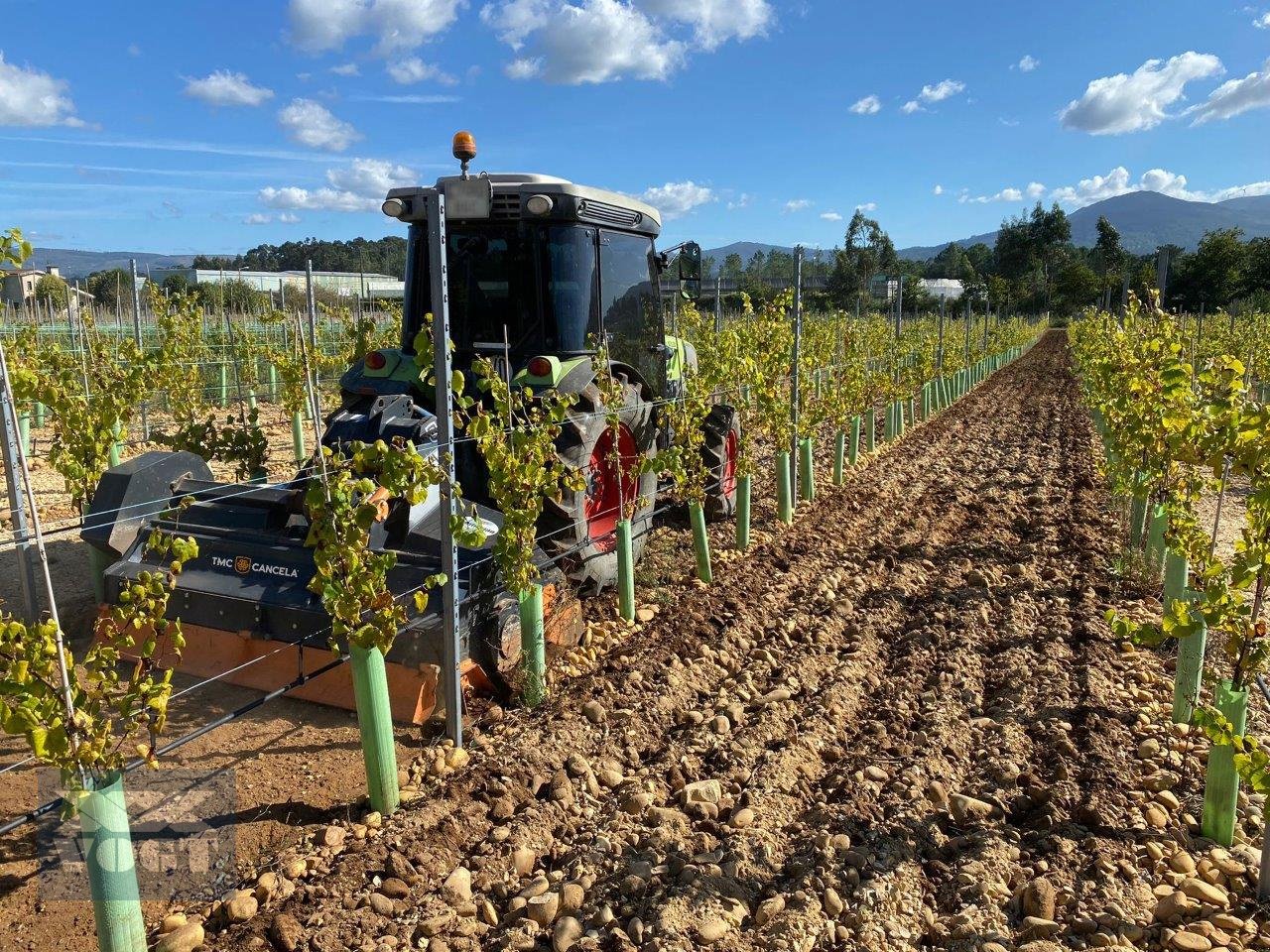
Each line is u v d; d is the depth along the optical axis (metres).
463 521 3.87
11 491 4.39
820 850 3.36
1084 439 14.51
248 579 4.45
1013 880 3.29
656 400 6.81
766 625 5.87
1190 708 4.29
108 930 2.61
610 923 3.03
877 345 16.50
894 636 5.77
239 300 19.73
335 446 4.88
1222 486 3.85
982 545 7.76
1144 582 6.48
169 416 13.60
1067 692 4.71
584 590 5.93
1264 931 2.96
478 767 3.90
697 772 4.06
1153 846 3.38
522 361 5.80
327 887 3.11
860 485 10.51
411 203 5.83
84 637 5.06
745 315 12.05
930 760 4.06
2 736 4.08
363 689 3.43
